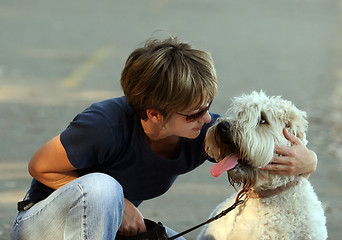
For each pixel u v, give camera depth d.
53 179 6.76
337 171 13.31
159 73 6.44
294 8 48.72
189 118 6.61
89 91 20.27
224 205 7.71
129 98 6.68
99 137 6.63
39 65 24.17
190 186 12.03
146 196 7.35
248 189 7.20
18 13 38.34
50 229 6.59
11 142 14.33
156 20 37.84
